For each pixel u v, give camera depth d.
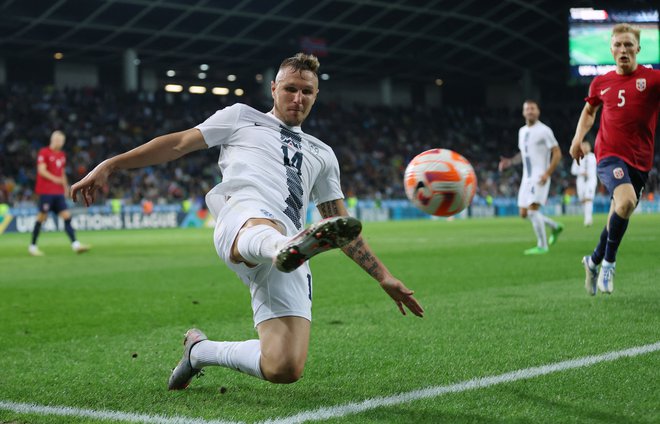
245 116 5.84
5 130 57.59
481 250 20.36
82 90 65.88
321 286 12.92
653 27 55.06
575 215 60.16
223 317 9.82
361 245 5.52
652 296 10.10
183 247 25.97
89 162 58.69
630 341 7.08
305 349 5.23
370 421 4.81
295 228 5.67
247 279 5.41
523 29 69.62
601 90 9.91
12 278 15.46
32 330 9.02
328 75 81.31
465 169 5.90
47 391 5.93
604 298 10.06
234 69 76.88
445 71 81.56
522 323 8.33
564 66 78.75
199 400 5.51
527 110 18.20
